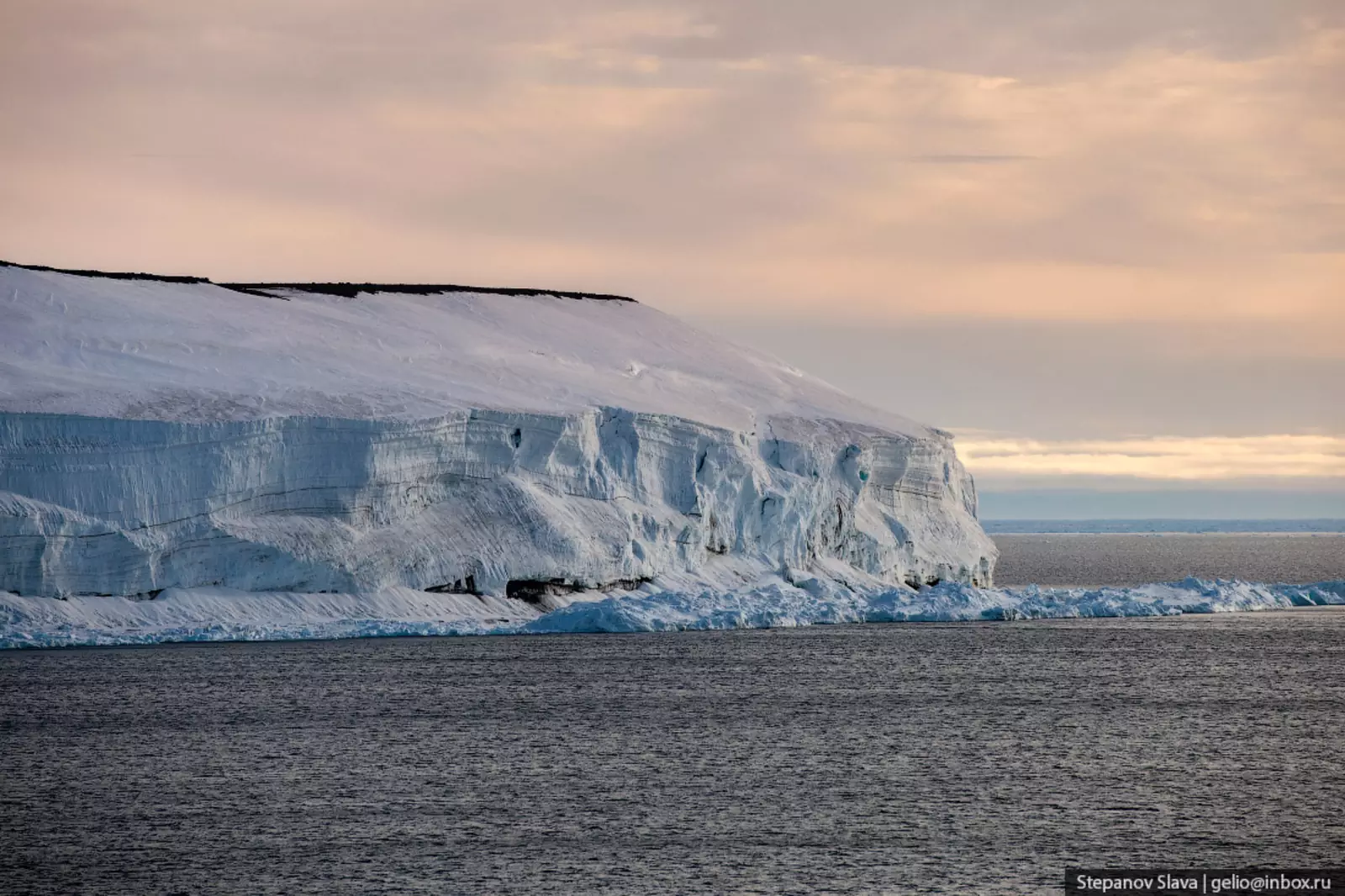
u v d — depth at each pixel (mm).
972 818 112312
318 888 94500
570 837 106500
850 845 104750
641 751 138500
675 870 98562
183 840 105812
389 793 120312
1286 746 141250
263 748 139625
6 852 102688
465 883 95750
